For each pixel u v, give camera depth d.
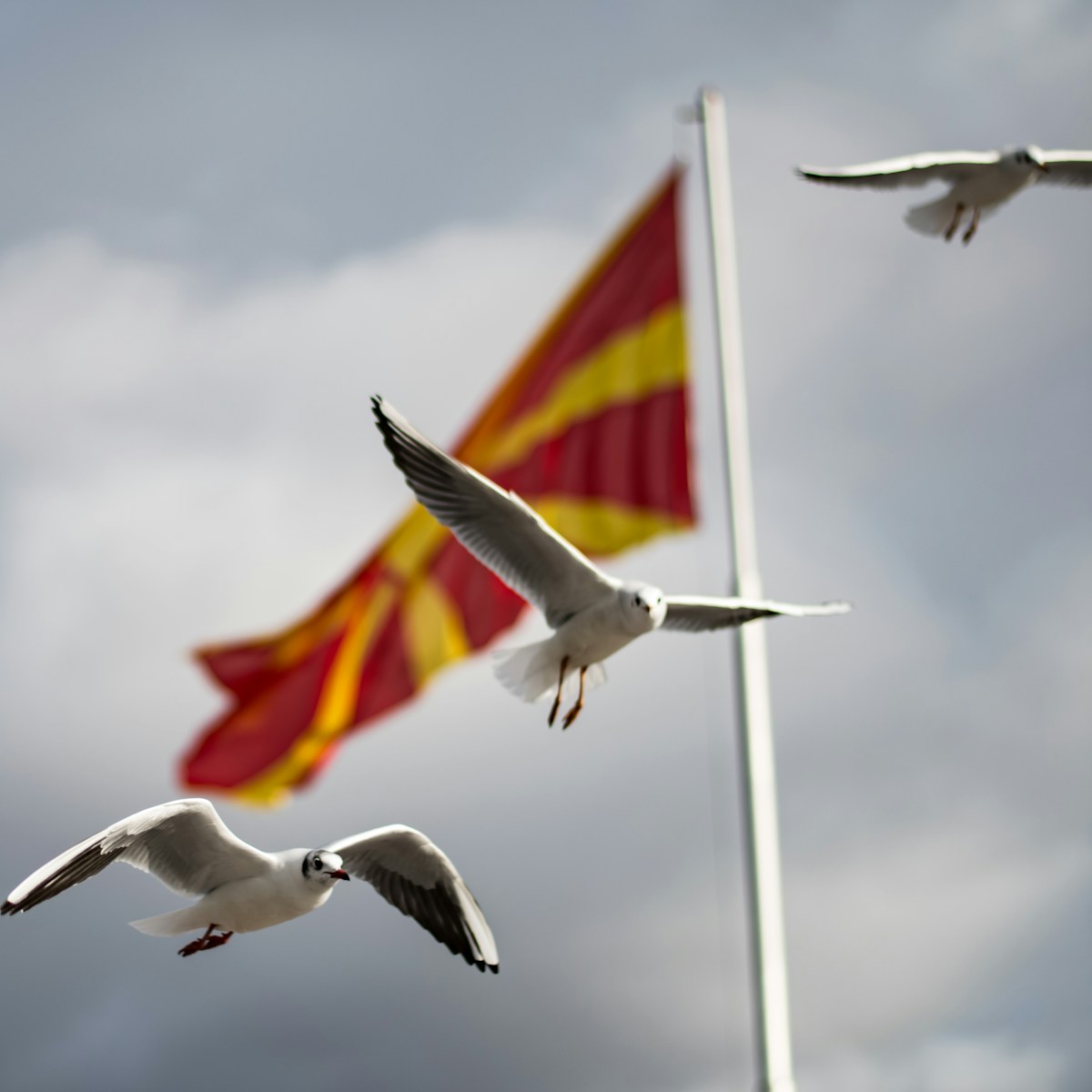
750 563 20.30
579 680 11.56
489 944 10.88
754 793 18.05
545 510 21.70
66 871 9.27
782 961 17.56
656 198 22.39
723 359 21.41
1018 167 13.70
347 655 21.48
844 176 13.43
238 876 9.99
